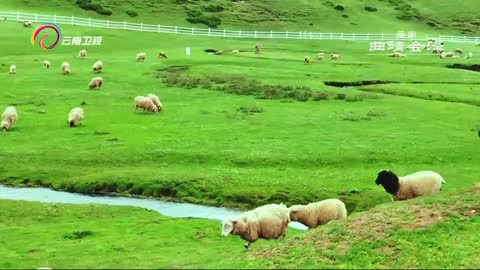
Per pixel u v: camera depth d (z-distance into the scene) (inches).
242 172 1573.6
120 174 1552.7
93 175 1565.0
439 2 6860.2
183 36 4579.2
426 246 860.6
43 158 1688.0
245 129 1964.8
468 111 2249.0
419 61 3850.9
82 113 2044.8
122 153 1717.5
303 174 1563.7
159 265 866.1
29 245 1031.0
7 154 1710.1
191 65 3225.9
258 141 1830.7
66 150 1745.8
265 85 2615.7
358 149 1754.4
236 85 2620.6
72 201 1430.9
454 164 1654.8
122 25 4552.2
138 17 5088.6
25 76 2770.7
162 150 1738.4
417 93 2615.7
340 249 856.9
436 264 807.1
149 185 1497.3
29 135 1892.2
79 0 5113.2
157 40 4347.9
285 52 4094.5
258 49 3887.8
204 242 1073.5
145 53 3676.2
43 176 1584.6
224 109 2241.6
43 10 4857.3
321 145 1791.3
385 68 3353.8
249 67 3208.7
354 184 1475.1
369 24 5890.8
